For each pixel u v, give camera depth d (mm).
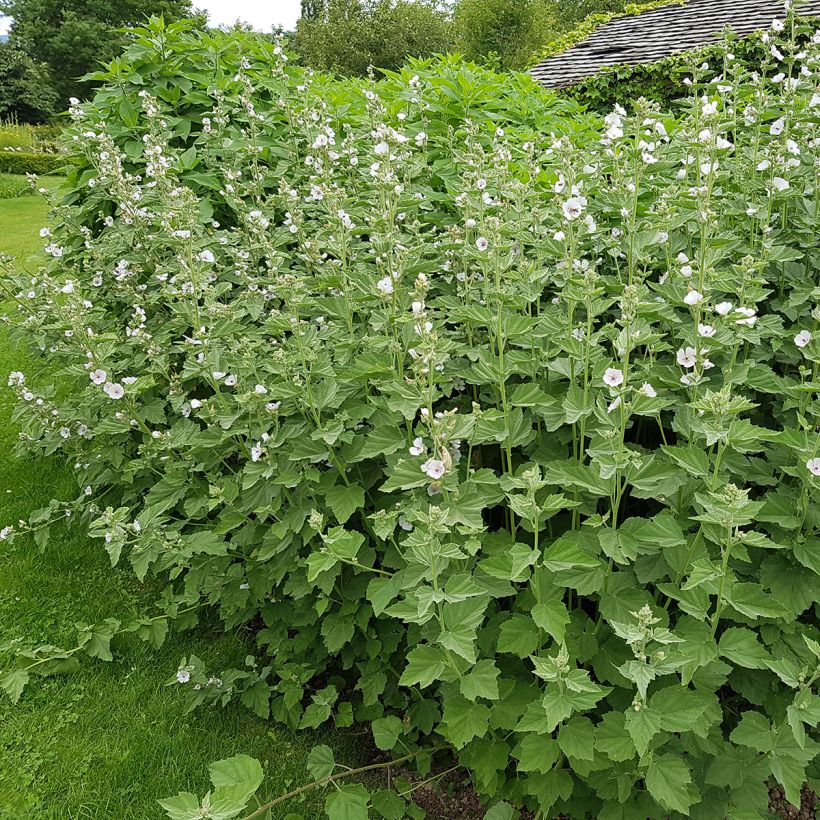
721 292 2875
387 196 2725
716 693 2477
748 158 3223
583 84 9141
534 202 3059
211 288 3025
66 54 38125
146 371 3453
